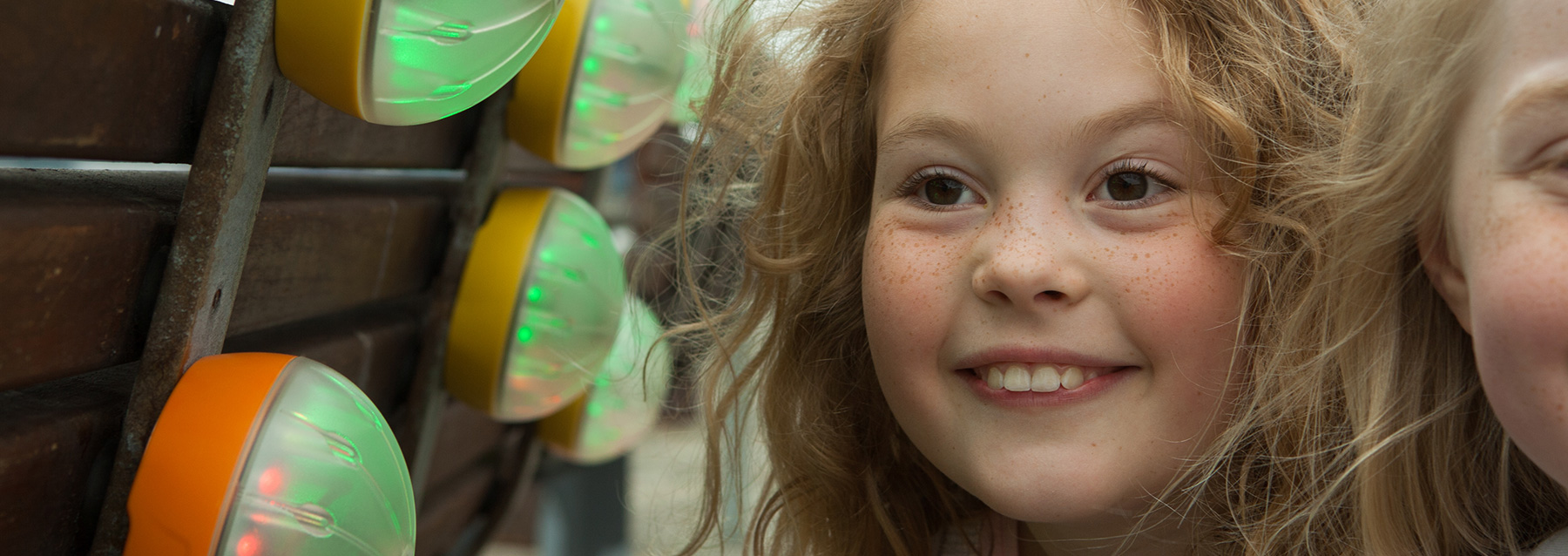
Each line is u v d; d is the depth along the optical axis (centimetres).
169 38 59
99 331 59
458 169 74
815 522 83
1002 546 79
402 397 75
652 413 88
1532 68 60
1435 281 65
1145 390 68
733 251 87
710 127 83
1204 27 70
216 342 61
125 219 59
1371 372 68
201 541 59
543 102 71
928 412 71
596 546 147
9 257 55
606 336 76
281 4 59
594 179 89
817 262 81
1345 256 68
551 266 73
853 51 77
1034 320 68
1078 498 69
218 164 59
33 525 58
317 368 62
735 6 82
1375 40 68
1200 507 72
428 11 60
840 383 82
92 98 57
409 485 64
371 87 60
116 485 60
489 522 89
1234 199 68
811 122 80
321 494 60
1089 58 68
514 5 62
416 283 73
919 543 82
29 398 59
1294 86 71
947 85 69
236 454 59
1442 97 63
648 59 72
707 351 87
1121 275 67
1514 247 59
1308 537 70
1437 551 69
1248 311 69
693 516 92
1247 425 69
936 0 70
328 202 66
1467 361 68
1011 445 69
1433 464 69
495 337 73
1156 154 68
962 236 70
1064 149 68
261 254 63
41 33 55
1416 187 65
